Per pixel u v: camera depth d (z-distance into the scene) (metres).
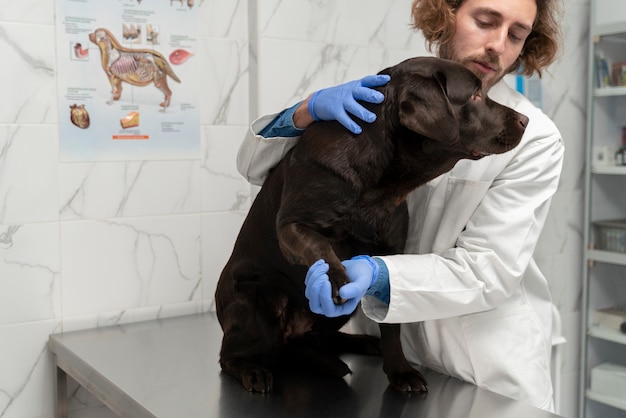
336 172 1.33
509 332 1.61
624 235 3.12
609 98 3.18
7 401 2.09
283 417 1.41
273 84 2.38
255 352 1.61
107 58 2.13
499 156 1.52
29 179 2.05
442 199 1.61
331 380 1.61
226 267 1.71
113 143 2.17
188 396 1.54
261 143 1.60
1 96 1.99
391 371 1.57
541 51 1.74
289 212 1.35
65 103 2.08
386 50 2.65
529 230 1.50
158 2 2.20
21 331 2.08
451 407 1.46
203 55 2.30
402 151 1.35
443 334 1.63
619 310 3.24
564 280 3.37
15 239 2.05
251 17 2.36
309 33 2.44
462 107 1.33
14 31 1.99
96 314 2.19
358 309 1.87
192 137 2.31
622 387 3.13
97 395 1.77
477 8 1.52
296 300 1.59
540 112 1.63
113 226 2.19
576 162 3.35
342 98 1.37
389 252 1.50
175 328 2.18
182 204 2.31
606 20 3.02
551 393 1.66
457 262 1.47
